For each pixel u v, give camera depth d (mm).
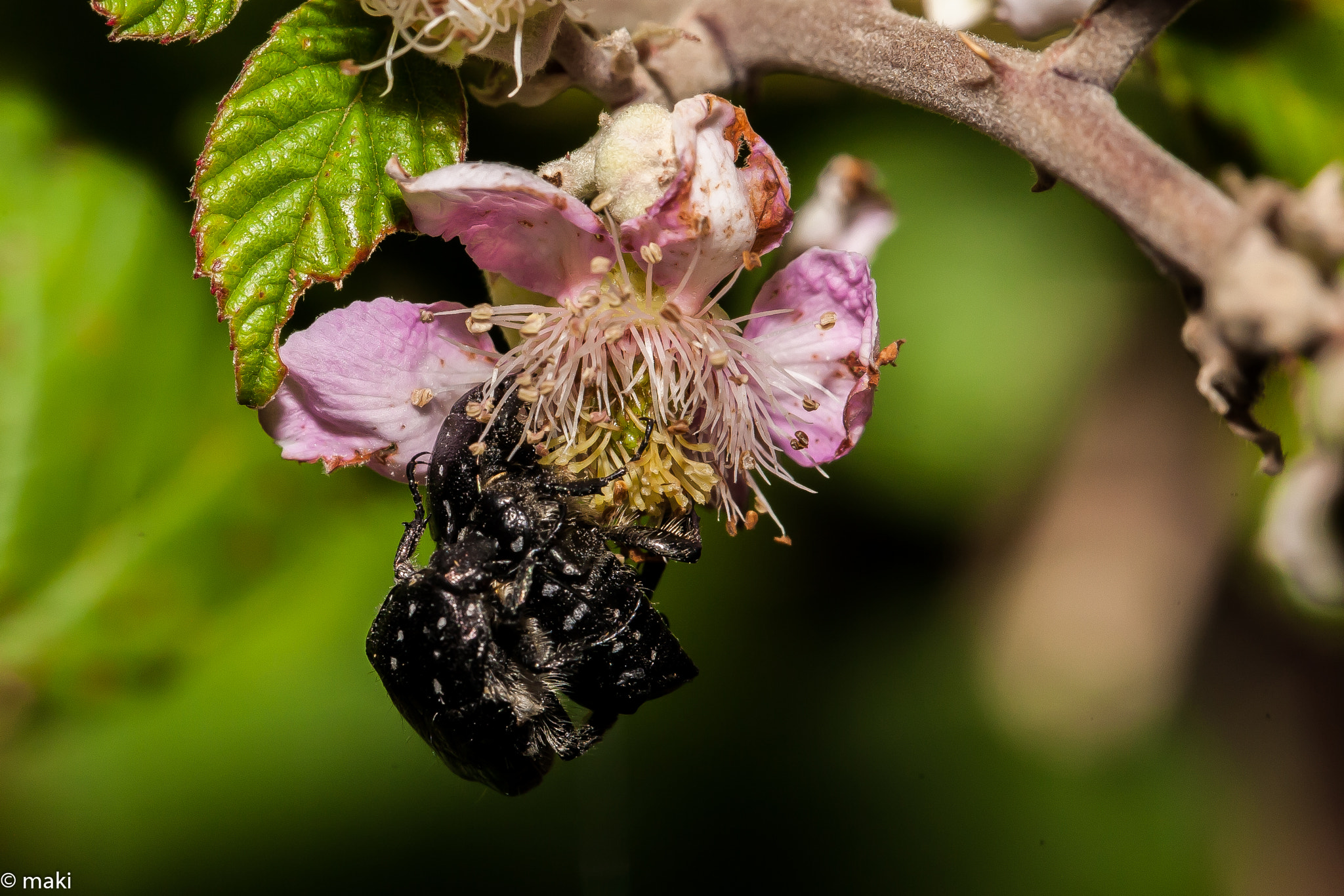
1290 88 155
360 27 141
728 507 150
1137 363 172
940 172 170
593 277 146
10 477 156
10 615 158
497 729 146
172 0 141
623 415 148
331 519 162
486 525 146
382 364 144
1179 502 173
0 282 155
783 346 148
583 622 146
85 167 156
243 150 140
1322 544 142
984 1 157
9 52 155
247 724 166
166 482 160
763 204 143
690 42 146
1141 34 139
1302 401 135
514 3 139
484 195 140
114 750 167
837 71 145
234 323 140
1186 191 137
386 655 147
